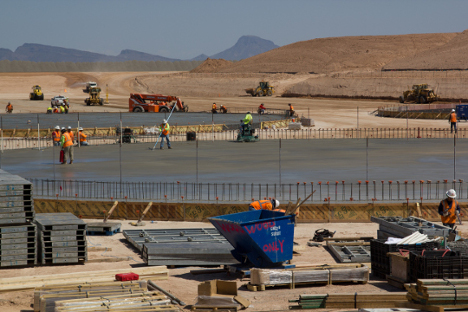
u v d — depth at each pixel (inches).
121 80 5511.8
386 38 6889.8
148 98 2723.9
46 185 906.7
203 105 3341.5
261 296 449.1
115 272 493.4
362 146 1488.7
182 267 546.6
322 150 1396.4
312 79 4581.7
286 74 5359.3
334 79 4431.6
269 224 495.8
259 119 2266.2
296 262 541.6
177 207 742.5
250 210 556.7
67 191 856.9
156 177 982.4
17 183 553.9
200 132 1941.4
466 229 664.4
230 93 4847.4
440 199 736.3
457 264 440.8
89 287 443.8
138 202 748.6
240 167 1098.1
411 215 721.0
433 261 439.5
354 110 2933.1
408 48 6510.8
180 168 1092.5
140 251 593.3
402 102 3452.3
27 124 2052.2
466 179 924.6
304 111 2896.2
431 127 2098.9
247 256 513.3
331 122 2332.7
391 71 5059.1
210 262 538.3
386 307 410.0
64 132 1186.0
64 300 403.5
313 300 415.8
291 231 506.9
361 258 541.6
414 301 404.8
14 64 7185.0
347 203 729.6
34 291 434.6
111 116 2449.6
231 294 439.5
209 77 5393.7
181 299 443.8
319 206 730.8
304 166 1102.4
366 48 6560.0
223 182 920.3
